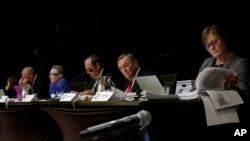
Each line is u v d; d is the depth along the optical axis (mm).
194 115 1658
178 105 1556
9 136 2484
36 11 5551
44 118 2311
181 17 4152
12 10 5645
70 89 3623
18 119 2367
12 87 4801
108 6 4902
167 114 1586
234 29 3666
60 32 5344
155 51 4406
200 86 1699
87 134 799
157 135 1543
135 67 2902
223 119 1637
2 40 5738
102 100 1769
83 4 5176
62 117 1958
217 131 1707
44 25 5523
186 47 4109
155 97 1588
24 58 5703
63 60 5332
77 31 5242
